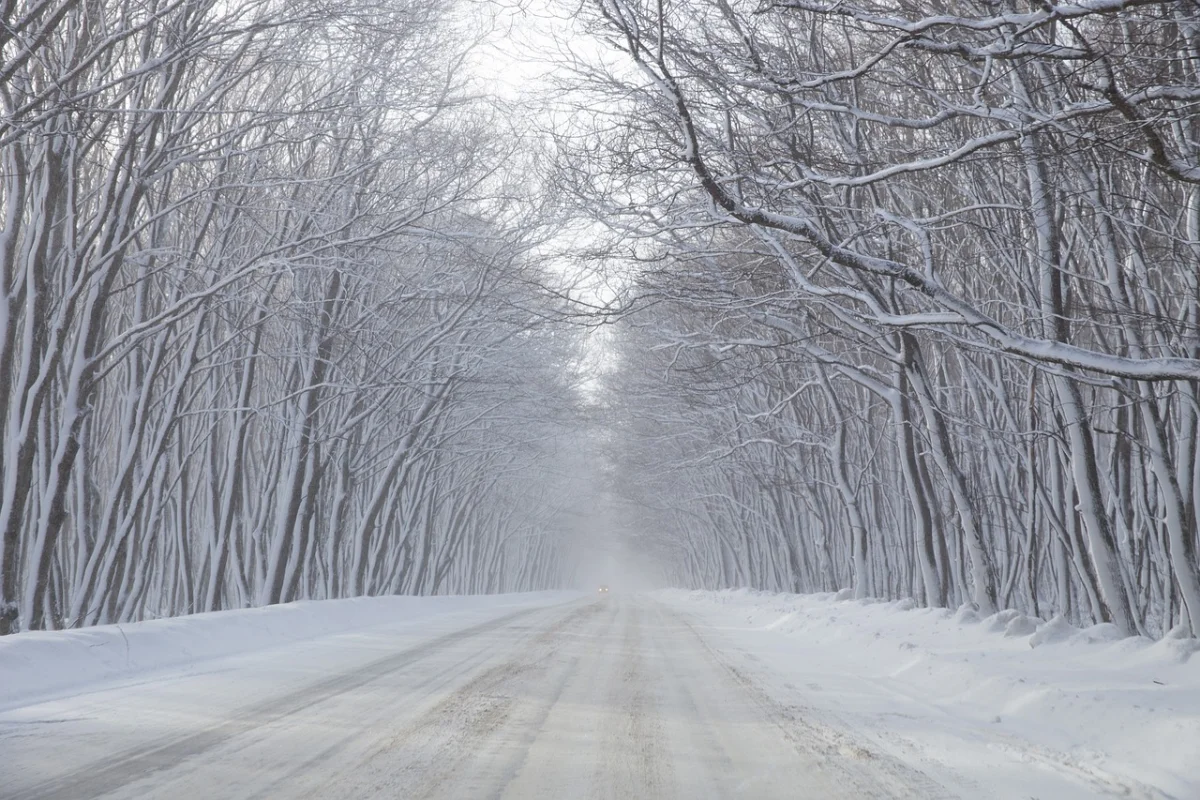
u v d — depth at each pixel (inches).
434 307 1084.5
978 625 556.1
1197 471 463.2
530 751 255.9
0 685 318.0
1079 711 305.7
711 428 1380.4
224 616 562.6
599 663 490.6
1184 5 329.4
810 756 259.0
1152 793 222.5
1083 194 417.7
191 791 201.3
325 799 199.2
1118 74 350.6
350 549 1648.6
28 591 557.3
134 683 357.4
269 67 649.6
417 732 276.5
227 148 668.1
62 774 212.1
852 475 1290.6
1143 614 656.4
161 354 703.1
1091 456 480.7
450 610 1118.4
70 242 550.0
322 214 749.3
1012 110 367.6
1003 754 265.9
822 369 967.0
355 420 971.3
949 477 652.7
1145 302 516.1
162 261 735.7
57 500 566.9
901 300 618.2
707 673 458.9
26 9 490.0
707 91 492.1
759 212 356.5
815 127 549.0
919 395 654.5
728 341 703.1
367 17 567.2
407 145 733.3
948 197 583.2
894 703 368.8
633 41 350.0
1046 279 462.3
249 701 322.3
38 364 549.3
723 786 223.5
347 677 395.5
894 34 439.5
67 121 519.5
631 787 219.8
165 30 529.0
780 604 1175.6
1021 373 681.6
